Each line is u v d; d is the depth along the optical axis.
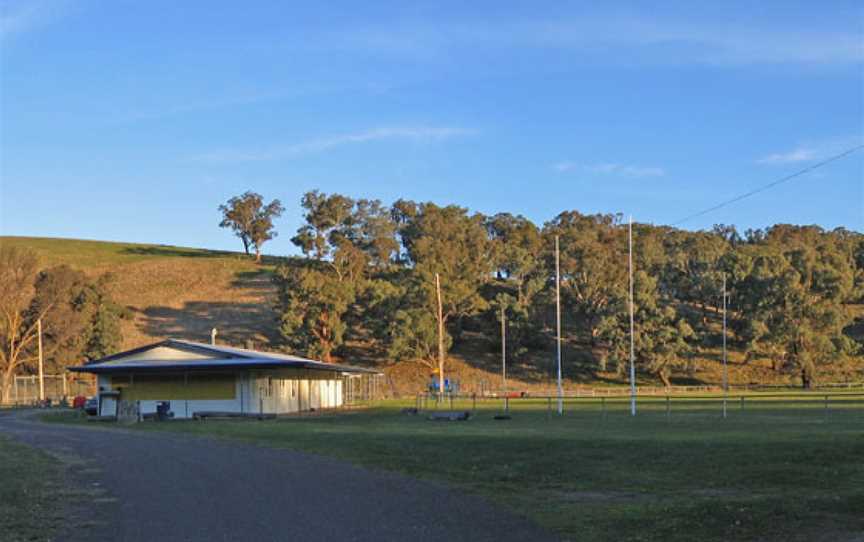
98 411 47.28
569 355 97.12
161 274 133.00
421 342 87.50
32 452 24.53
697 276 97.25
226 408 47.03
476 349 99.19
